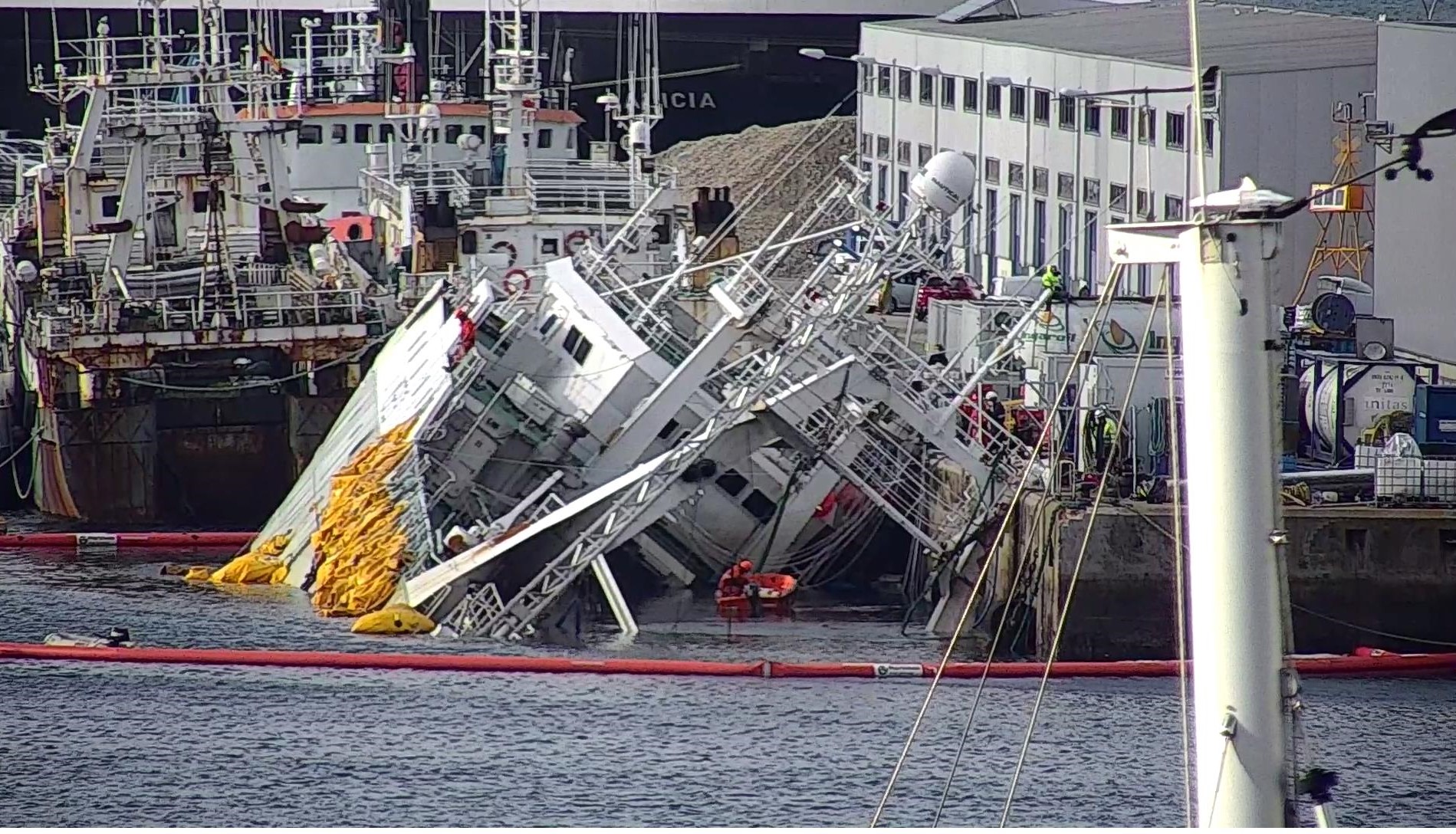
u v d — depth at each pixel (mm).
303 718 167000
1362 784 152750
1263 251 85062
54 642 186000
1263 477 85438
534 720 166750
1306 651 182750
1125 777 154250
